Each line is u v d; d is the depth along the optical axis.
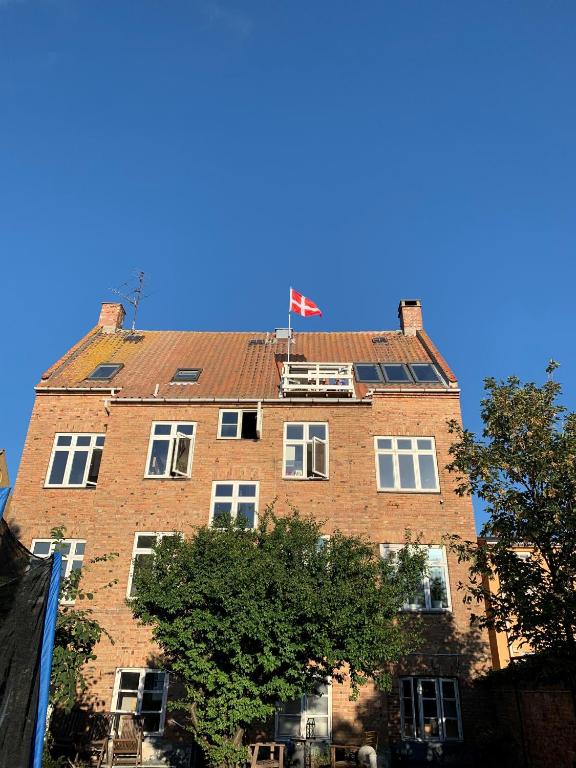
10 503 19.16
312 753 15.49
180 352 24.47
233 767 11.25
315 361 23.16
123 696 16.44
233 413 19.91
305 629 11.24
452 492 18.77
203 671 11.41
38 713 7.77
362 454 18.98
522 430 12.09
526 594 10.77
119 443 19.39
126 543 18.02
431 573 17.80
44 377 21.78
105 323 26.95
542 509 11.07
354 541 12.88
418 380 21.31
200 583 11.64
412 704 16.62
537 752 13.57
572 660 10.23
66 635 12.56
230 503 18.53
